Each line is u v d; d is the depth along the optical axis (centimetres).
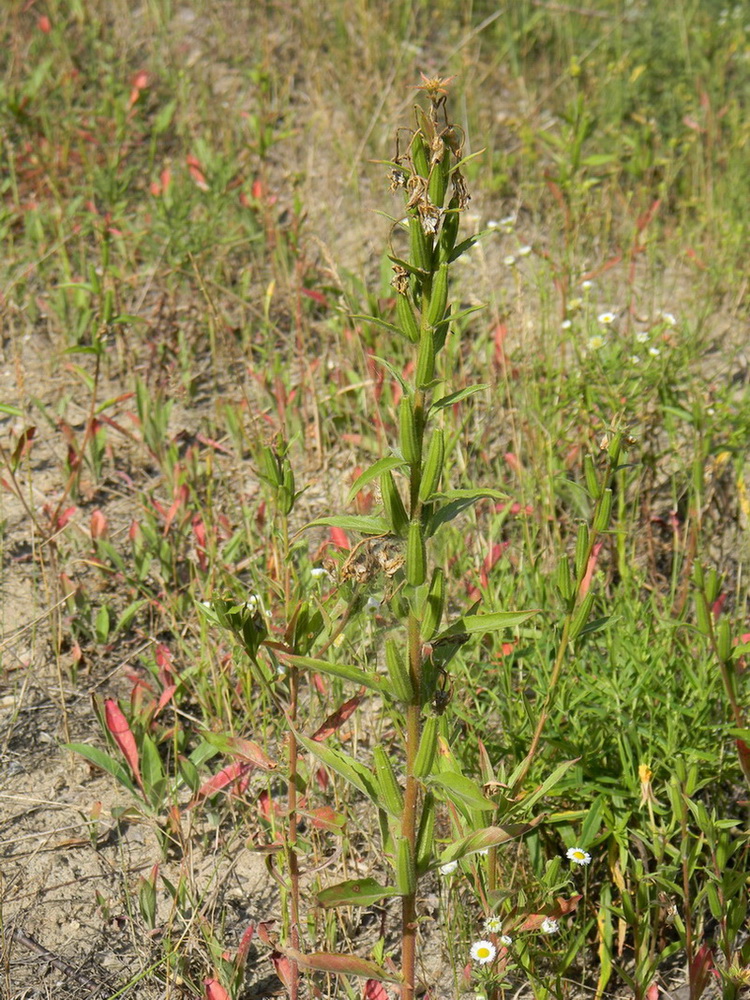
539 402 164
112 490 164
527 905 113
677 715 124
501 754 126
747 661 133
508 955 117
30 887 125
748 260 213
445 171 96
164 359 184
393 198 228
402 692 100
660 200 219
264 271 215
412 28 288
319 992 118
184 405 182
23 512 158
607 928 118
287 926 118
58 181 225
